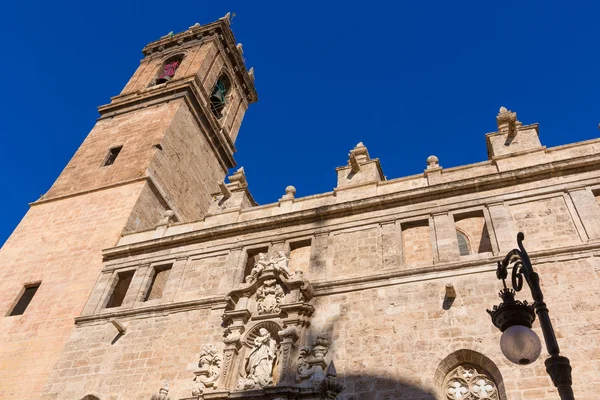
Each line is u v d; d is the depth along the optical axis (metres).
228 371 16.97
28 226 29.14
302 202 22.73
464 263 16.89
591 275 15.20
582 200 17.22
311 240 20.47
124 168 30.72
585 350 13.66
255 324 18.05
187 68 39.00
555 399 13.02
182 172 33.41
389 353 15.57
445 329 15.48
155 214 29.11
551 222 17.08
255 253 21.77
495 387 14.16
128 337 20.14
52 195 31.11
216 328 18.91
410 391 14.48
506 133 21.23
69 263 25.33
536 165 18.44
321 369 15.86
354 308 17.30
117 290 23.67
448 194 19.34
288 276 18.69
